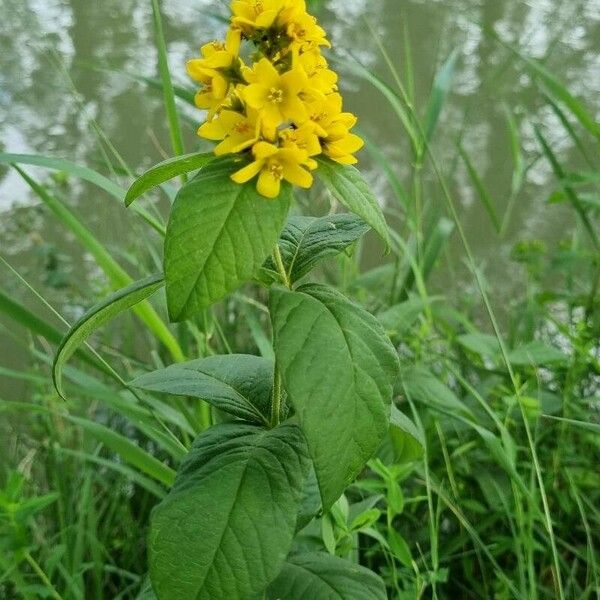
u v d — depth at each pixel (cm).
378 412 25
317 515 34
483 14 130
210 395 31
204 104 27
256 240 25
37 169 94
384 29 124
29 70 112
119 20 125
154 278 28
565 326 60
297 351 25
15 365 75
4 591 47
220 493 27
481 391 58
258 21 26
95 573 48
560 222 91
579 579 50
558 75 112
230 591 26
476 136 103
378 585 31
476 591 50
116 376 43
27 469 59
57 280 77
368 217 26
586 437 53
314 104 26
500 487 50
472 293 83
